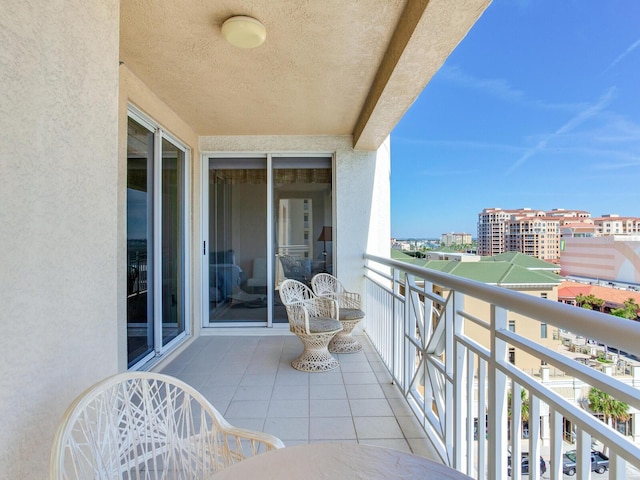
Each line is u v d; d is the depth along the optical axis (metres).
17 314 0.96
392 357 2.78
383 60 2.38
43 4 1.06
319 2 1.79
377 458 0.89
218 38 2.12
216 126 3.84
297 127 3.91
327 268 4.35
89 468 1.04
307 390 2.66
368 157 4.21
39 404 1.03
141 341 2.90
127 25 1.99
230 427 1.18
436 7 1.57
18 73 0.97
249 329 4.19
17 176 0.96
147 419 1.18
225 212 4.34
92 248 1.29
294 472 0.83
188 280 3.95
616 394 0.70
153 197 3.08
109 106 1.39
